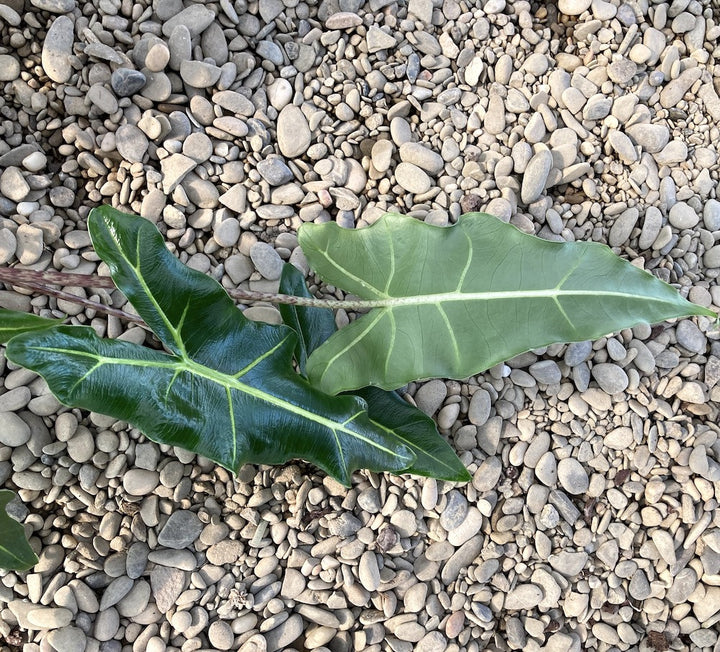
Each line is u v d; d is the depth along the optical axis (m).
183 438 0.48
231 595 0.62
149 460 0.60
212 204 0.62
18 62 0.59
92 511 0.60
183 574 0.61
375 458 0.52
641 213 0.68
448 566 0.65
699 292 0.68
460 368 0.51
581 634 0.68
